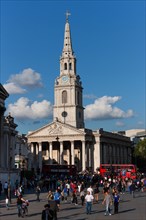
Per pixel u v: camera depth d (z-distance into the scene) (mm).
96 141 171375
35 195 70875
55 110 176750
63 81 176625
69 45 179750
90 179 104688
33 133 168375
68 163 172375
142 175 120688
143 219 39031
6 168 79625
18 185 73688
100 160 170500
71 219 39562
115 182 89125
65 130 165625
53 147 173000
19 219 39062
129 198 66500
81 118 178625
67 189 64688
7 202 48719
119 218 40062
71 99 175500
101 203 57844
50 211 26984
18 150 145250
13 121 110125
